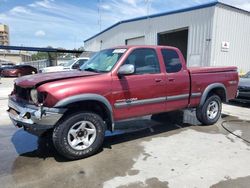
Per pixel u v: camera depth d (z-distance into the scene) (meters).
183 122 6.36
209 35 13.58
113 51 4.82
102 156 4.18
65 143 3.86
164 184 3.28
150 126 5.98
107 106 4.19
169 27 16.47
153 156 4.18
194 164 3.87
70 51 24.91
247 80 8.89
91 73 4.31
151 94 4.78
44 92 3.69
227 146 4.64
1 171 3.63
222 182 3.34
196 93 5.62
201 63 14.17
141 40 19.56
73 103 3.88
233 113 7.56
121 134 5.37
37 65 34.56
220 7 13.36
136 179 3.41
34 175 3.52
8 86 15.66
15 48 22.28
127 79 4.42
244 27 14.62
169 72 5.10
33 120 3.69
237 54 14.62
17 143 4.78
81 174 3.55
